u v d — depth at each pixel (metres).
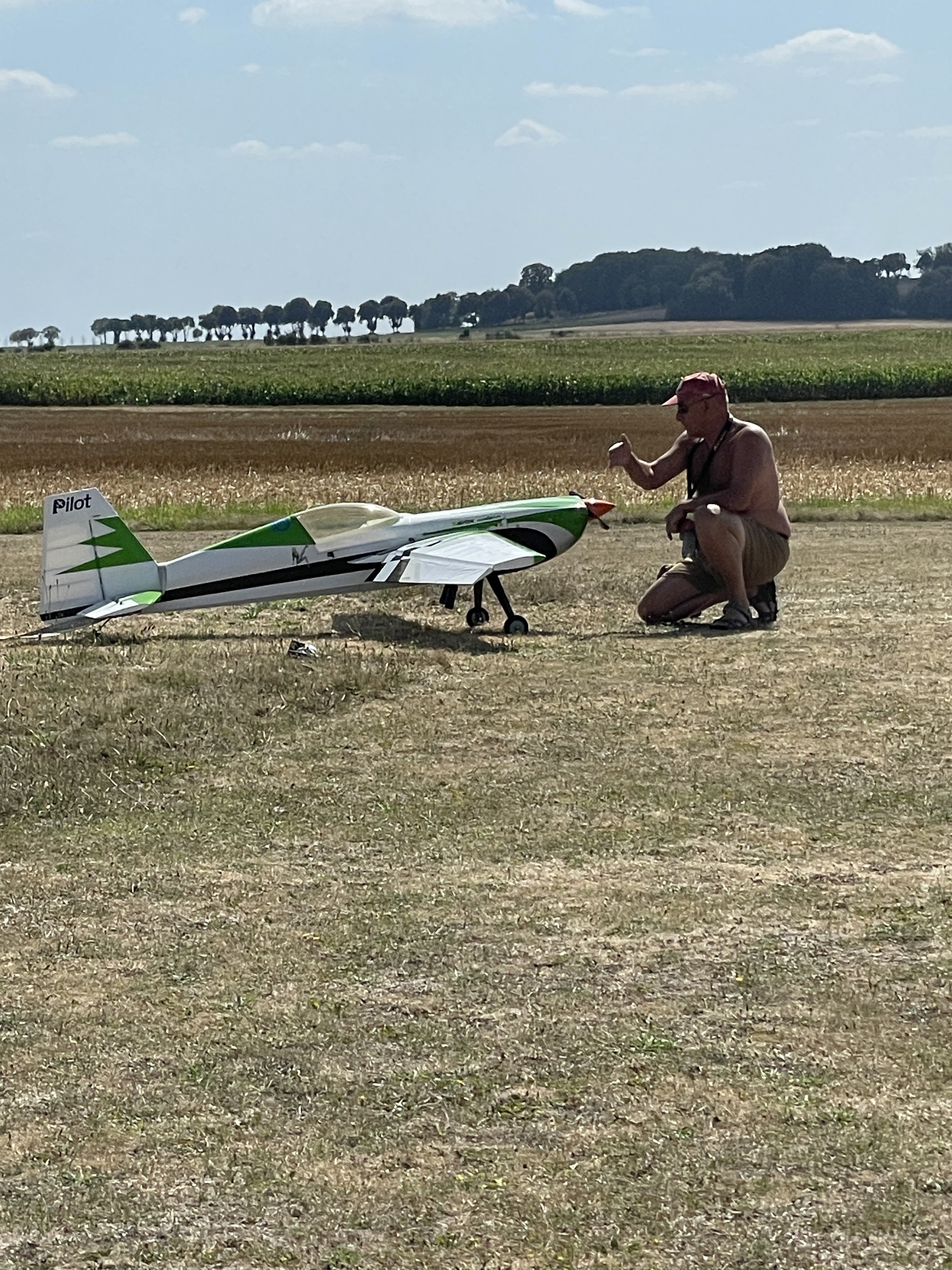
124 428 51.62
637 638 11.88
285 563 12.31
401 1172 4.03
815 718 8.96
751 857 6.51
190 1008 5.08
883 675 10.14
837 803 7.26
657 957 5.42
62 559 11.87
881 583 14.65
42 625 12.52
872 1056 4.60
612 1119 4.27
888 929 5.64
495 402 70.56
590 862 6.49
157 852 6.74
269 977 5.33
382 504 24.12
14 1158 4.15
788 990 5.11
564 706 9.40
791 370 71.88
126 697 9.42
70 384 71.75
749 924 5.72
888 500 23.31
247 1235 3.77
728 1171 3.98
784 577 15.20
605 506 13.31
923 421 49.75
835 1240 3.67
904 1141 4.10
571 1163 4.04
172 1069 4.64
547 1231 3.75
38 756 8.03
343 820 7.16
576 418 57.53
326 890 6.21
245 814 7.28
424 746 8.48
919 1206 3.80
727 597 12.42
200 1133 4.25
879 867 6.35
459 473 29.81
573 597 14.16
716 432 12.46
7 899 6.16
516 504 13.20
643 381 70.31
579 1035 4.80
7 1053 4.76
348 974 5.34
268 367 97.06
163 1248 3.72
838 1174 3.95
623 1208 3.83
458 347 117.69
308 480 28.03
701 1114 4.28
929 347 105.31
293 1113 4.36
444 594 13.56
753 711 9.16
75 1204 3.91
